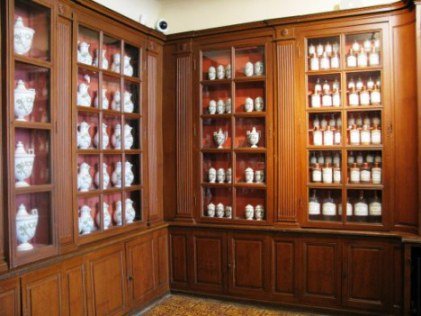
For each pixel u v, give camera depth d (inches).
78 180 108.4
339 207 127.4
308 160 129.5
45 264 91.8
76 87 105.5
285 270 130.6
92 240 111.3
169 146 146.1
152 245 136.4
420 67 111.8
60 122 99.7
